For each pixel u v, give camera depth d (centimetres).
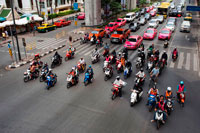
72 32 3275
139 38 2345
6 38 2894
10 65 1745
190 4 7388
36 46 2419
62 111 1029
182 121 945
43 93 1237
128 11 5884
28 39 2812
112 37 2491
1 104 1105
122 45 2431
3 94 1225
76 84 1366
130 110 1038
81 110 1037
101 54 2069
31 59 1925
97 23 3962
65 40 2717
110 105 1089
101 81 1412
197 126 907
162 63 1556
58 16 4941
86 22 3938
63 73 1561
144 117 977
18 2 3988
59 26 3769
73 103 1109
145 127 898
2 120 957
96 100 1144
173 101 1048
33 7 4231
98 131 867
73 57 1972
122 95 1207
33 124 922
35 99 1159
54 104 1101
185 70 1603
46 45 2461
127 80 1423
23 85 1360
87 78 1339
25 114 1006
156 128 891
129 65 1496
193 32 3145
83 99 1155
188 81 1395
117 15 5259
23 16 3506
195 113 1012
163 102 948
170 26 3200
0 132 868
